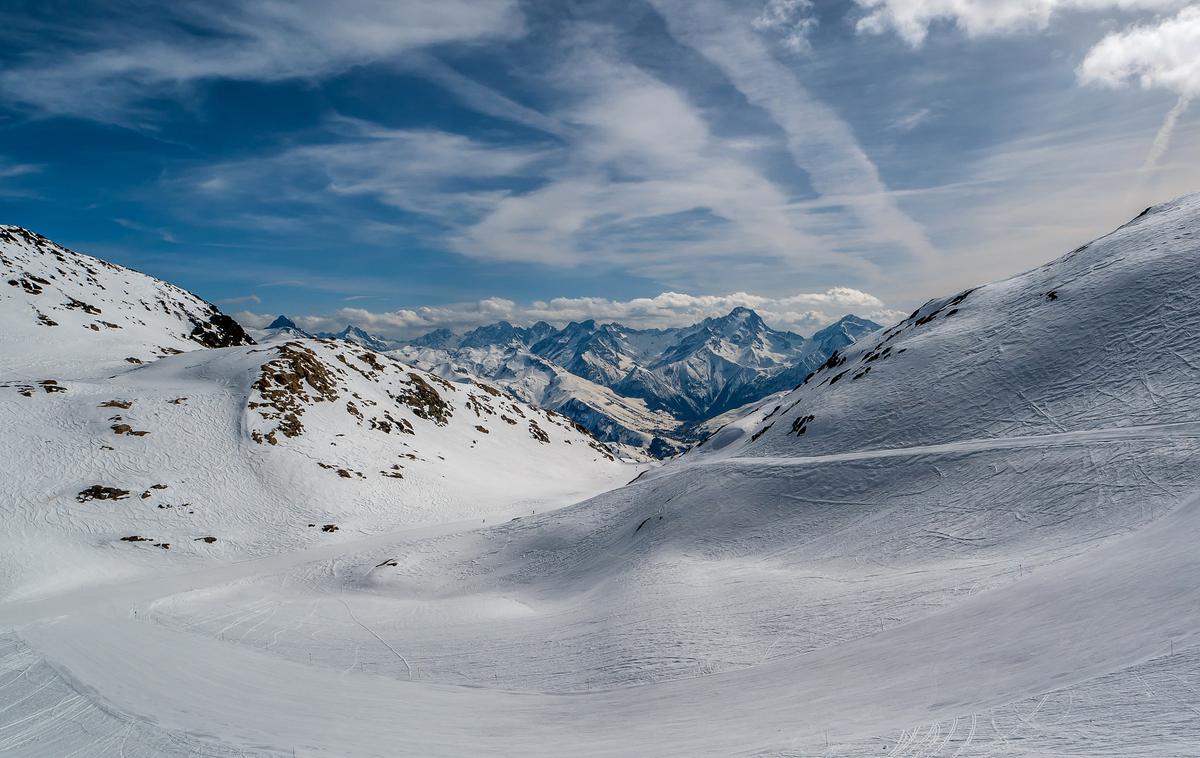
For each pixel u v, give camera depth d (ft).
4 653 93.45
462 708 78.84
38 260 451.12
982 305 222.89
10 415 243.60
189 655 103.96
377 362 428.56
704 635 95.25
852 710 51.75
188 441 259.80
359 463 289.94
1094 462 114.01
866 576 107.45
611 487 389.80
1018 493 116.47
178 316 494.18
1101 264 190.70
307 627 135.54
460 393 473.67
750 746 47.57
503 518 265.34
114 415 261.65
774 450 197.88
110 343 382.01
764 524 152.56
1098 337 158.20
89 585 168.35
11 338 343.26
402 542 216.13
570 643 106.01
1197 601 48.11
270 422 288.51
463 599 161.17
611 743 57.21
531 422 503.20
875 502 140.87
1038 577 77.66
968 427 155.63
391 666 106.22
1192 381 128.47
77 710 68.13
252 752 55.47
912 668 59.77
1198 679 35.45
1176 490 95.66
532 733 64.85
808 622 91.15
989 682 48.80
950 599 82.69
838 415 191.72
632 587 132.57
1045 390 152.66
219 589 169.78
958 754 35.40
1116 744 30.94
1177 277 159.53
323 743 59.52
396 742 61.11
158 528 208.64
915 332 246.47
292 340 402.11
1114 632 49.29
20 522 189.37
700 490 178.50
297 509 242.37
